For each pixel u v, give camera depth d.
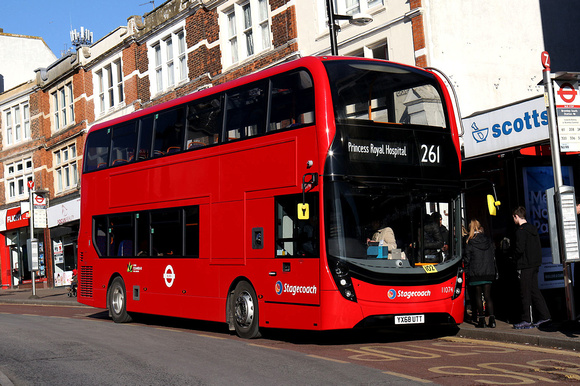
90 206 17.73
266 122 12.09
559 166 10.91
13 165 42.25
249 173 12.41
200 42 26.62
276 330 13.59
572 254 10.84
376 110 11.37
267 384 7.89
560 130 10.92
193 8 26.92
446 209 11.70
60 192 38.09
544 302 11.72
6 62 47.31
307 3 21.80
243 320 12.41
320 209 10.77
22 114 41.69
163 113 15.21
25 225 39.62
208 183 13.48
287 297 11.37
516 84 19.34
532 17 19.98
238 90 12.95
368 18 15.48
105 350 10.92
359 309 10.60
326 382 7.87
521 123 12.97
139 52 30.75
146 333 13.49
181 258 14.12
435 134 11.79
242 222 12.48
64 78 37.38
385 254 10.92
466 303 14.46
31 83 40.75
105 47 33.50
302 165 11.20
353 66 11.36
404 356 9.77
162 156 15.05
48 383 8.34
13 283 42.19
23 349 11.30
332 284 10.60
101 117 33.81
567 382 7.70
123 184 16.39
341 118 10.95
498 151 13.36
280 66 12.01
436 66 18.02
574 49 20.55
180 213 14.26
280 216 11.63
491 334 11.44
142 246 15.57
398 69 11.71
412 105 11.70
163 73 29.41
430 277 11.15
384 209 11.06
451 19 18.48
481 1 19.03
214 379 8.28
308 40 21.77
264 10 23.89
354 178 10.86
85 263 17.77
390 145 11.29
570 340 10.04
